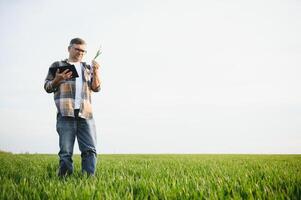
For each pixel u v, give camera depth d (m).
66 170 6.14
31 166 8.80
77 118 6.34
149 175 6.20
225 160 13.20
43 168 8.22
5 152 22.22
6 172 7.10
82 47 6.45
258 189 4.12
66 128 6.22
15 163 10.35
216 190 4.11
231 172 6.68
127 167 8.35
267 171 6.61
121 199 3.64
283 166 8.81
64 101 6.19
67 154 6.18
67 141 6.21
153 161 12.12
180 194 3.83
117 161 12.08
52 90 6.27
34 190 4.17
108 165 9.41
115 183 4.76
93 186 4.21
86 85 6.49
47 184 4.86
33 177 5.77
